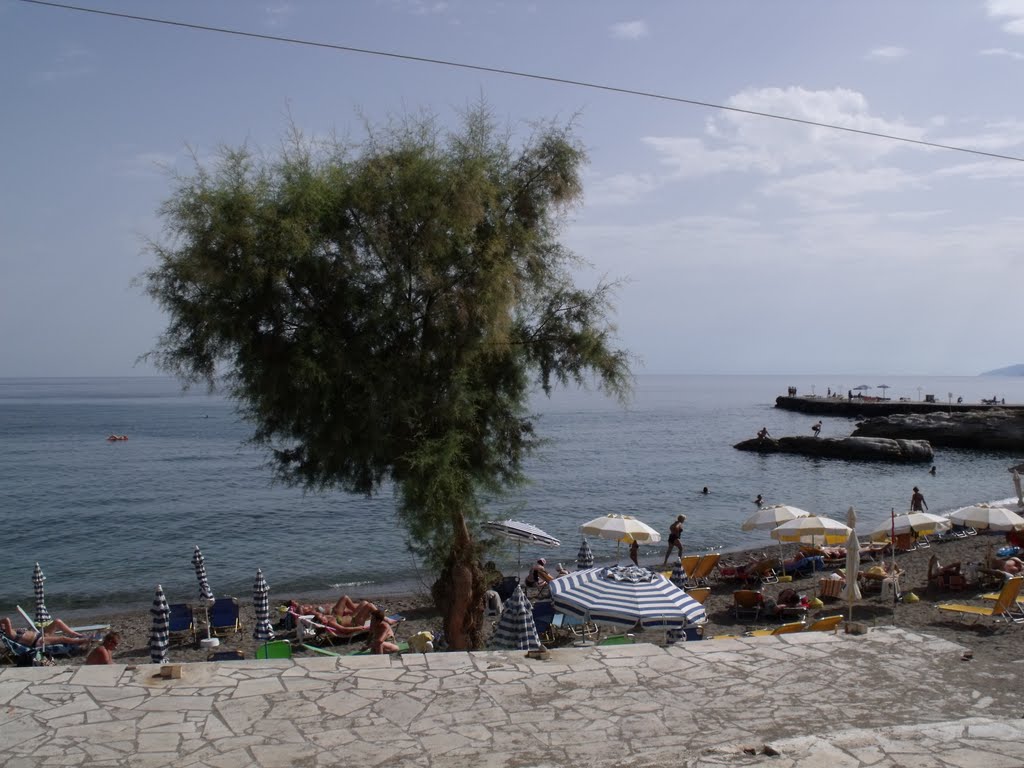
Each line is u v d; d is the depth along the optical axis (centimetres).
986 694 773
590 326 1391
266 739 657
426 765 616
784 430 9688
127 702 728
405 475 1277
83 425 11312
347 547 3341
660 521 3888
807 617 1816
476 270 1255
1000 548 2462
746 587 2250
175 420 12506
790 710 729
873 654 886
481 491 1401
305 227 1166
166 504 4466
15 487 5216
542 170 1358
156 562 3105
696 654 880
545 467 5984
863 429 7875
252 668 819
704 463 6300
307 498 4647
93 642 1731
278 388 1193
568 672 820
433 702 738
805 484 5162
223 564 3066
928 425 7469
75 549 3350
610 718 706
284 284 1178
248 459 6888
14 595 2638
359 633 1808
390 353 1269
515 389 1405
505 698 749
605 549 3200
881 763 599
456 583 1381
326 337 1188
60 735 659
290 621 1922
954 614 1686
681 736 670
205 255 1121
